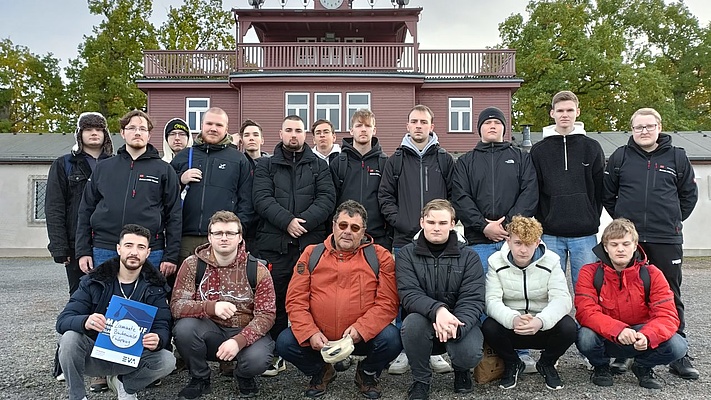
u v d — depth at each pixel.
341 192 5.05
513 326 3.92
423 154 4.96
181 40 30.92
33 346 5.54
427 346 3.86
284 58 19.62
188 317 3.87
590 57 27.00
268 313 3.98
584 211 4.70
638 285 4.09
